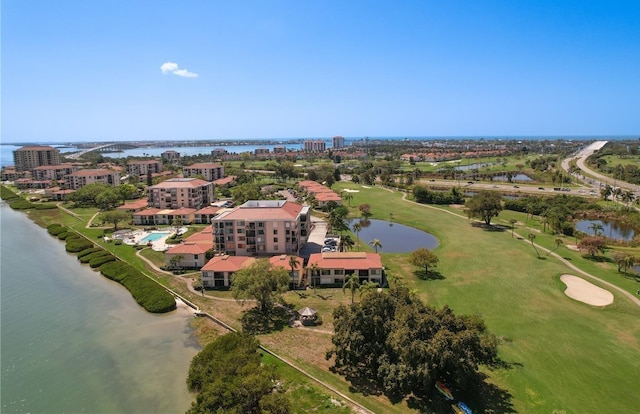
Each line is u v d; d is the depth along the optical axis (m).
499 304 83.38
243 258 101.00
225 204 190.88
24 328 76.88
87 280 102.69
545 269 104.12
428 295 87.88
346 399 53.53
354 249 124.12
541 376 58.53
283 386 56.44
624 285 93.69
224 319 78.56
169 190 179.25
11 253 127.44
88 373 62.19
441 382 56.12
